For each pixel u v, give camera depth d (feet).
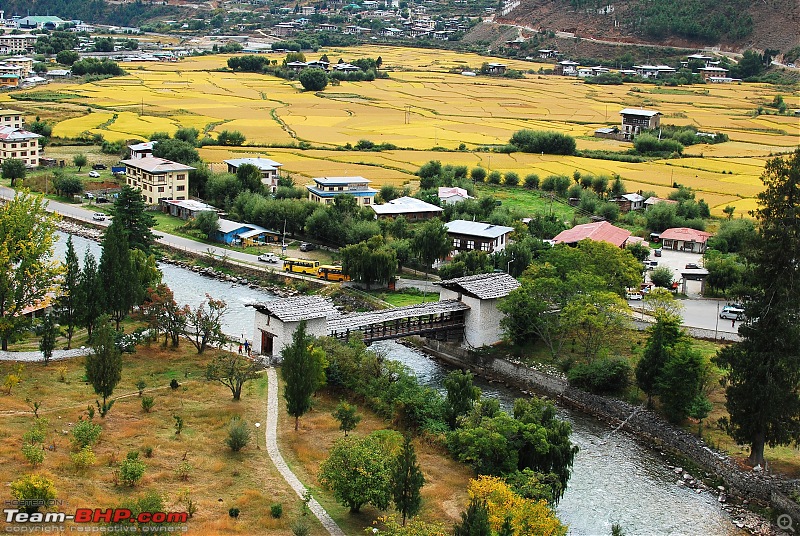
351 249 545.44
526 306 442.91
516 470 313.73
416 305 462.60
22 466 279.08
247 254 614.75
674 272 585.63
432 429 346.54
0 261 392.27
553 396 416.67
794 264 341.62
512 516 259.60
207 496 279.28
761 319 345.10
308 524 270.26
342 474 278.87
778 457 352.49
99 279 413.18
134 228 574.97
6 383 345.10
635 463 352.49
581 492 326.03
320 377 365.81
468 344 463.01
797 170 341.41
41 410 329.72
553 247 507.71
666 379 379.55
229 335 457.27
